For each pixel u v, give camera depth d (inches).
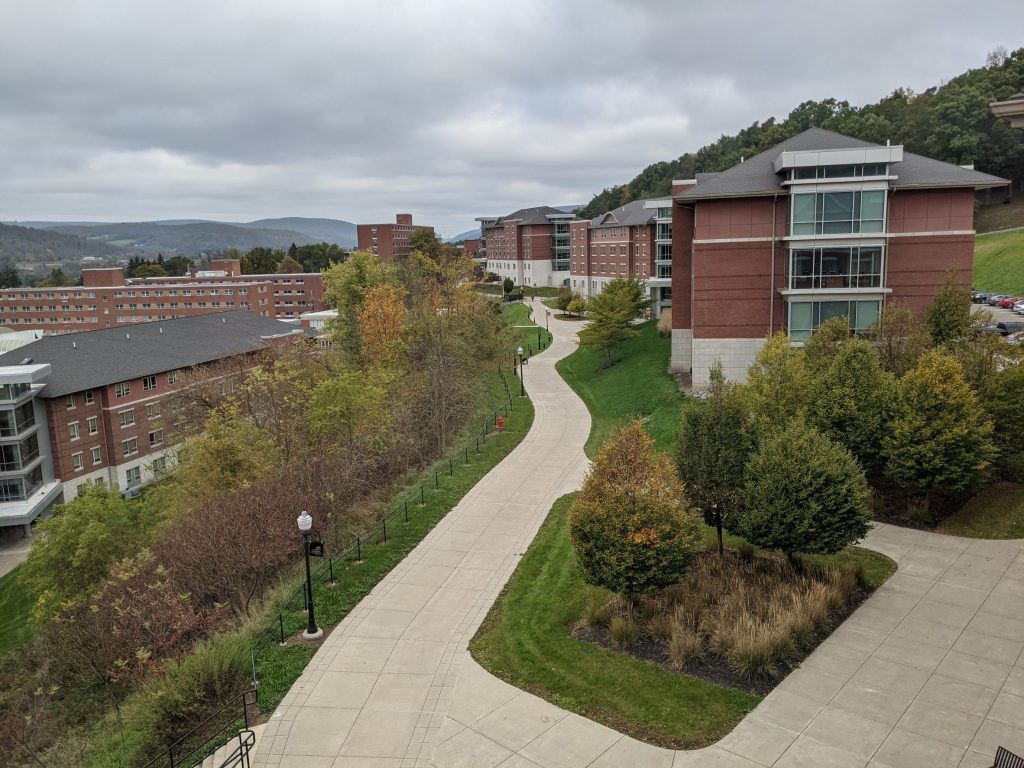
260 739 512.4
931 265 1350.9
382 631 660.1
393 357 1779.0
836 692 532.7
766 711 514.0
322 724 527.2
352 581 764.0
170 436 1743.4
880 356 1035.9
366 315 2078.0
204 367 2057.1
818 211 1353.3
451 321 1973.4
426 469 1251.8
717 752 474.9
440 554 828.0
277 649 639.1
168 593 762.2
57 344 2100.1
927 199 1337.4
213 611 802.8
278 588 810.2
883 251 1338.6
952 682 539.8
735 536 781.3
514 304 4116.6
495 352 2048.5
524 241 4997.5
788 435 692.1
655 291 2566.4
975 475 816.3
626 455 641.0
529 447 1307.8
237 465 1173.1
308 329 3203.7
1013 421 889.5
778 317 1414.9
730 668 569.0
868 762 458.9
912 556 756.0
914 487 847.7
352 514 1026.7
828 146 1438.2
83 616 869.2
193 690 555.5
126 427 2103.8
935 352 865.5
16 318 5167.3
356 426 1246.3
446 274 2640.3
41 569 1102.4
